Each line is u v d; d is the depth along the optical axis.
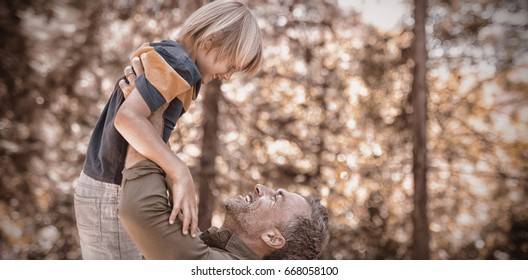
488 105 7.79
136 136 1.27
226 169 7.23
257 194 1.58
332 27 7.41
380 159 7.70
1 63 7.12
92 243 1.51
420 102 7.27
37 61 7.34
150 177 1.30
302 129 7.50
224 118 7.16
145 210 1.27
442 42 7.60
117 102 1.41
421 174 7.19
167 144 1.39
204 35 1.45
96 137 1.51
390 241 7.61
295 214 1.56
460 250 7.80
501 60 7.60
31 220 7.14
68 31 7.42
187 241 1.32
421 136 7.23
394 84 7.72
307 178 7.37
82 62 7.31
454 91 7.78
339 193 7.60
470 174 7.83
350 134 7.69
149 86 1.29
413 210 7.20
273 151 7.41
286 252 1.55
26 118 7.18
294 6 7.27
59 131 7.32
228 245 1.52
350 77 7.67
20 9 7.20
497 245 7.75
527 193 7.73
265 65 7.27
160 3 7.12
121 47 7.37
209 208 6.75
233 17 1.49
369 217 7.65
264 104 7.30
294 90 7.47
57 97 7.30
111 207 1.46
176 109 1.40
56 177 7.27
